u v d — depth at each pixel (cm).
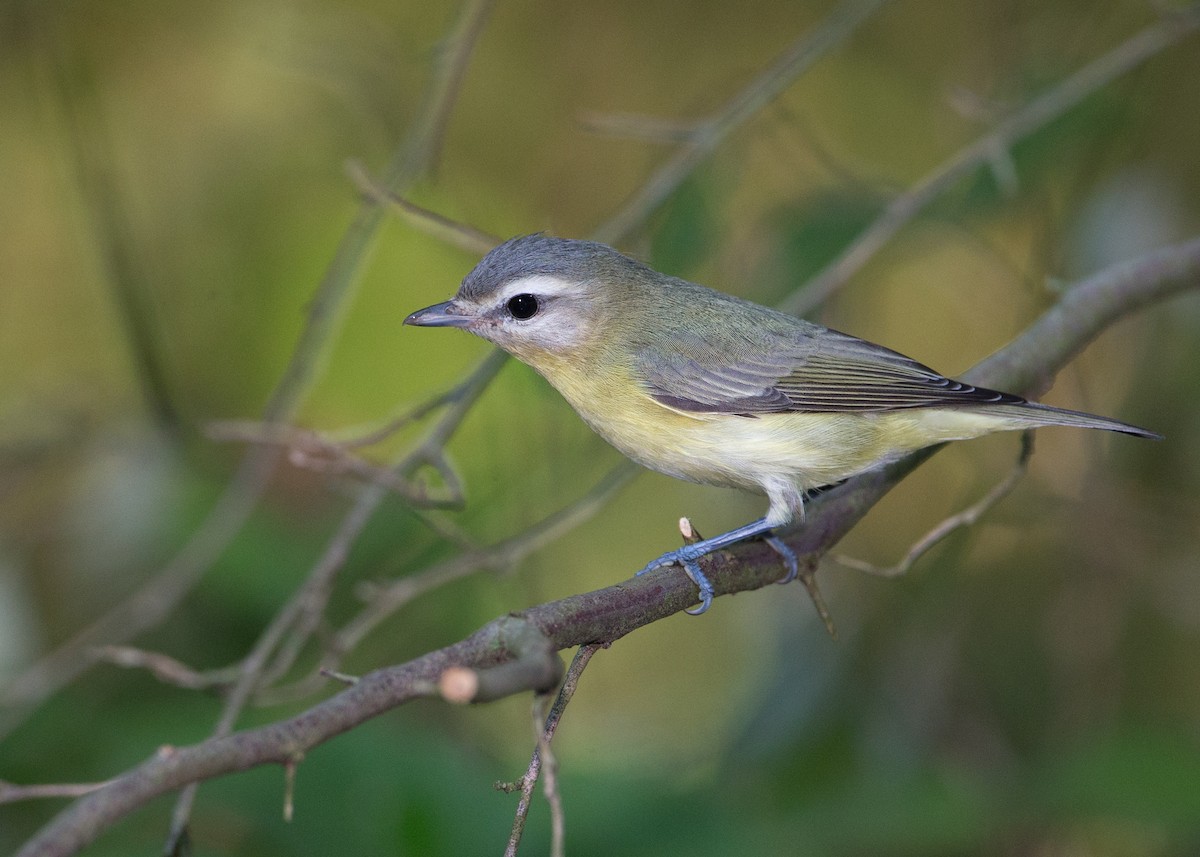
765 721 1089
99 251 1226
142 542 1092
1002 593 1177
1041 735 1112
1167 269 895
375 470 867
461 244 947
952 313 1388
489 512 1181
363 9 1414
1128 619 1152
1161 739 885
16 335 1320
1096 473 1147
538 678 452
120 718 923
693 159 1009
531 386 1150
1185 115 1177
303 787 818
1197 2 1161
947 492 1353
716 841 865
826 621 752
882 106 1421
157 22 1355
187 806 668
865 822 873
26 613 1049
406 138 1081
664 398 859
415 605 1105
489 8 988
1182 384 1160
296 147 1391
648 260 1020
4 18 1273
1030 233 1342
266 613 1025
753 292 1127
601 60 1449
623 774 927
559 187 1435
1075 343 877
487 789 849
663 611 638
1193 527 1129
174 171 1370
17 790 478
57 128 1230
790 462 848
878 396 837
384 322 1317
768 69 1144
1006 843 989
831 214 1122
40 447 1186
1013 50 1202
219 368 1323
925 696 1081
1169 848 995
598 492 946
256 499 986
